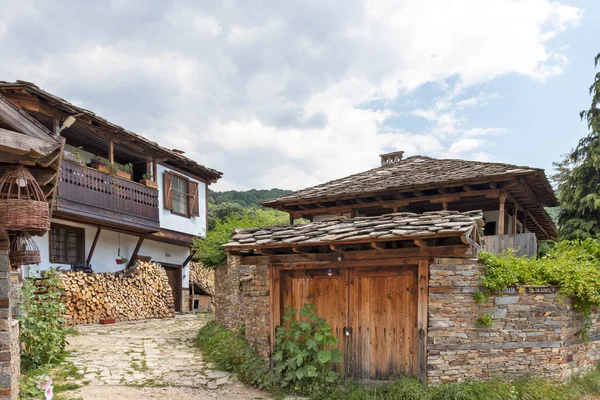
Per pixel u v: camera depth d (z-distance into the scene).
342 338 7.10
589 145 14.95
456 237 6.08
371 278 7.00
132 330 12.59
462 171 11.14
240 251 7.81
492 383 6.25
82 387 6.76
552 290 6.84
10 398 4.44
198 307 20.39
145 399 6.44
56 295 8.71
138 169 17.34
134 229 15.91
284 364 7.12
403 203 11.62
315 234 6.98
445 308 6.49
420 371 6.43
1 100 3.44
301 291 7.51
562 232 15.52
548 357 6.67
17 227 3.56
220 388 7.11
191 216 19.34
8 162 3.73
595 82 14.91
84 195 13.19
